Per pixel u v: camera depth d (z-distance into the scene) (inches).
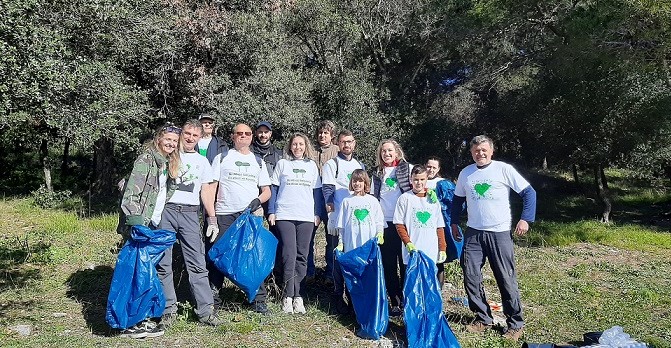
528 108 628.1
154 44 470.9
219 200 214.8
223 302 222.1
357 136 599.8
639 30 418.0
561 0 496.7
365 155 601.6
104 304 218.7
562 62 487.2
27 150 804.0
